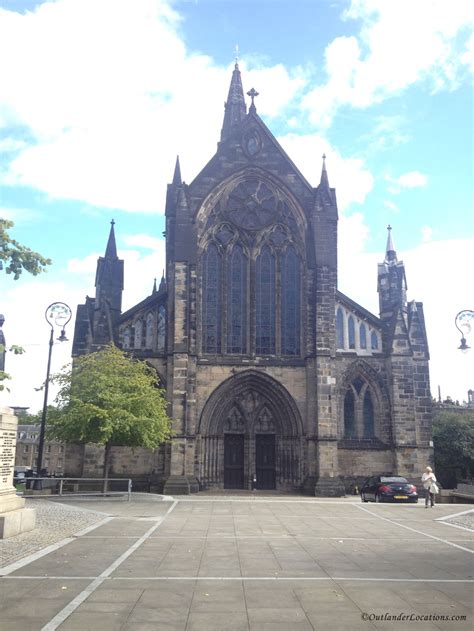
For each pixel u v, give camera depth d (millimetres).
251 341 55125
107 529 26156
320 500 45156
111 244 58719
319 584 15641
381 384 56281
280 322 55812
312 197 57531
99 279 57156
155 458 52812
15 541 21734
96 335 54406
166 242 61344
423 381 56750
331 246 55500
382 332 57344
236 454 54688
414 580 16203
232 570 17406
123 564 18094
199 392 53906
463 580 16234
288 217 57594
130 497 42656
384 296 59719
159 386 54562
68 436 44719
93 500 42000
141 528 26703
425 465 54656
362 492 47375
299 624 12148
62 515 31000
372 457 54844
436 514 35344
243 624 12125
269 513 34344
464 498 47938
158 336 55688
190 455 51156
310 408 53375
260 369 54531
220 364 54375
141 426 43938
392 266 60219
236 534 25219
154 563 18344
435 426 79062
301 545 22391
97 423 43781
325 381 52625
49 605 13305
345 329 57312
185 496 47094
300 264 56938
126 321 55844
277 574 16875
